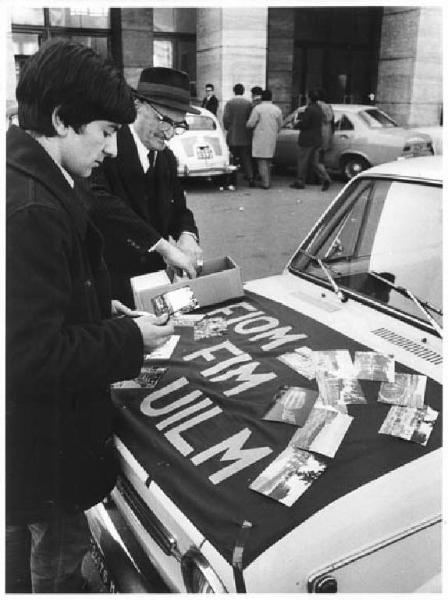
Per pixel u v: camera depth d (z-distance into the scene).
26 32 13.79
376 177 2.79
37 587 1.95
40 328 1.41
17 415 1.56
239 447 1.72
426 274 2.44
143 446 1.79
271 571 1.37
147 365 2.20
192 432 1.81
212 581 1.40
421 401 1.88
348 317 2.47
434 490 1.56
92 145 1.57
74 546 1.89
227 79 13.38
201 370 2.15
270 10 15.51
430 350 2.18
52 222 1.44
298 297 2.71
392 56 15.04
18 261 1.39
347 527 1.46
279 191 11.34
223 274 2.68
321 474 1.59
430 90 14.80
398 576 1.51
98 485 1.77
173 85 2.88
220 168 11.09
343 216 2.86
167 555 1.66
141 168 3.01
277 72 16.12
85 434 1.70
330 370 2.07
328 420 1.80
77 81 1.47
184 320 2.54
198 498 1.56
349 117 11.73
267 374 2.09
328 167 12.17
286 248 7.04
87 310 1.64
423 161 2.86
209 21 13.61
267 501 1.52
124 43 14.43
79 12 14.07
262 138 11.28
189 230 3.27
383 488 1.55
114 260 2.84
